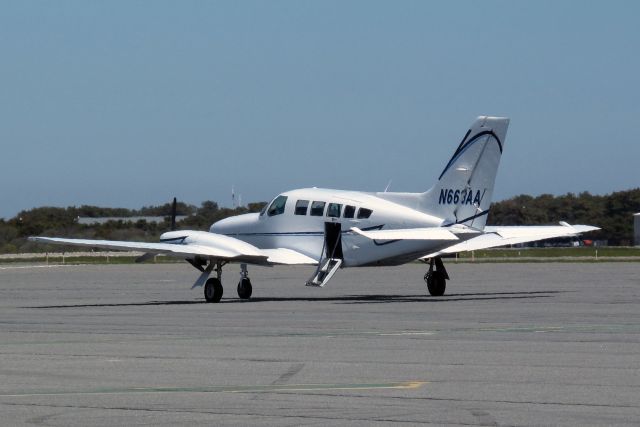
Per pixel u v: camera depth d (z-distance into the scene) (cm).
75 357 3572
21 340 4175
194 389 2859
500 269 12775
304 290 8506
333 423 2389
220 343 3994
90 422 2416
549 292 7481
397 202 6931
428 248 6731
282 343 3969
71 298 7525
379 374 3106
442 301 6544
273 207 7450
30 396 2762
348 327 4641
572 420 2386
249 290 7212
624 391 2750
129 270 14138
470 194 6688
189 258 6919
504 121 6669
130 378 3067
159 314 5647
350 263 7031
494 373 3095
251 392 2805
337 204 7094
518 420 2394
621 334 4181
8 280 11069
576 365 3241
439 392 2775
